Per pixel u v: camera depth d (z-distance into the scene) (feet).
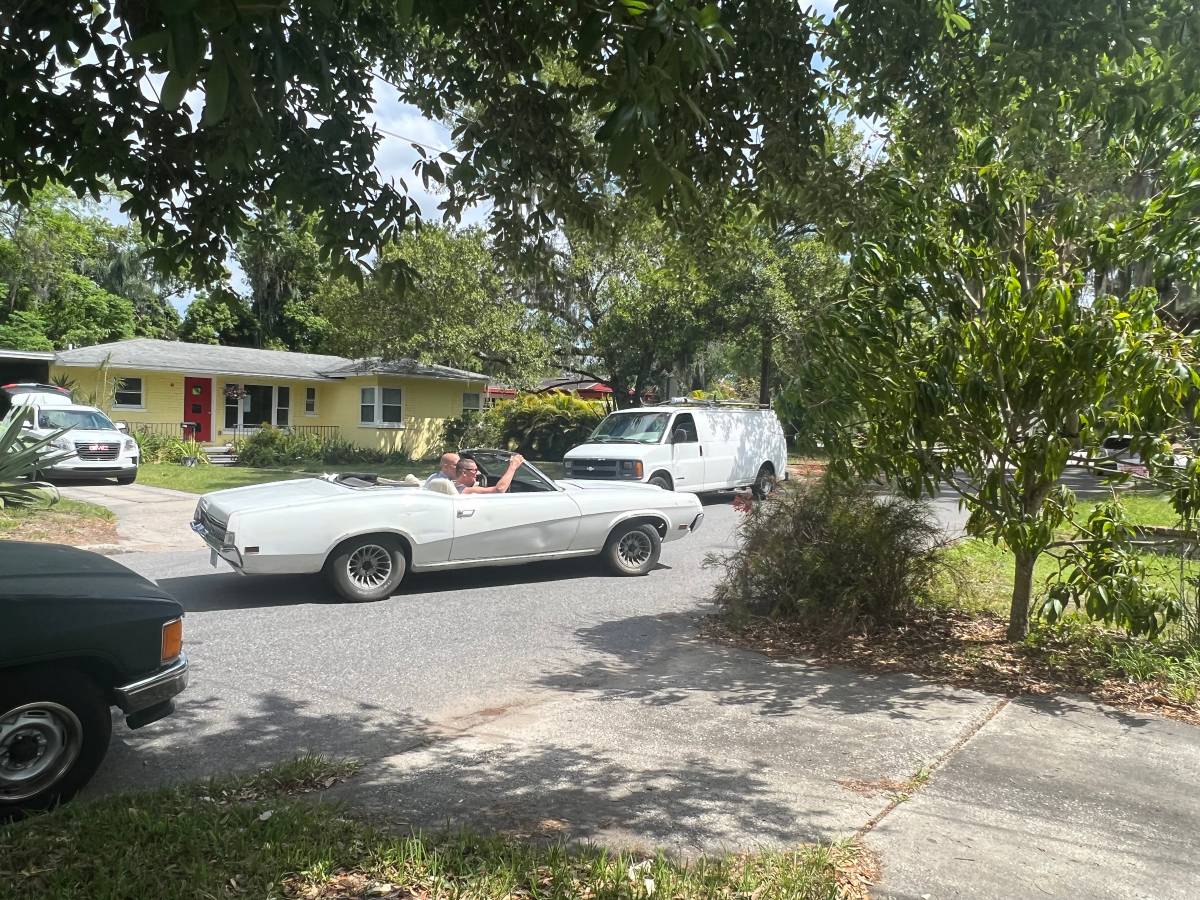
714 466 55.11
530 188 18.03
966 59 16.94
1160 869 11.50
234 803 13.01
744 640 23.70
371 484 30.25
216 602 27.45
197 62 7.39
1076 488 58.59
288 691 18.94
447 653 22.21
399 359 87.56
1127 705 18.28
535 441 92.02
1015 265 21.34
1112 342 18.29
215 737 16.16
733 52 16.31
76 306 124.47
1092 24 14.39
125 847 11.19
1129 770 14.85
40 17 12.62
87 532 40.68
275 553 26.08
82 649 12.69
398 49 17.30
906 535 24.47
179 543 39.47
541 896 10.31
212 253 17.42
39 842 11.31
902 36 16.79
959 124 18.98
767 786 14.02
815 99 17.33
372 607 27.14
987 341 19.99
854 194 19.92
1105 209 21.17
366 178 16.89
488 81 16.72
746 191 18.78
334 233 17.01
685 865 11.22
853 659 21.80
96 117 14.53
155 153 15.81
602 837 12.13
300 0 13.02
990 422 20.31
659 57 9.16
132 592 13.65
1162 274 19.62
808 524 25.29
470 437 92.48
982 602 26.63
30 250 105.09
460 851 11.32
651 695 18.97
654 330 79.15
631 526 33.22
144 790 13.46
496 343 82.74
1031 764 15.08
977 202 21.03
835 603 24.31
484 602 28.30
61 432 42.65
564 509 31.37
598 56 10.77
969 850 11.92
